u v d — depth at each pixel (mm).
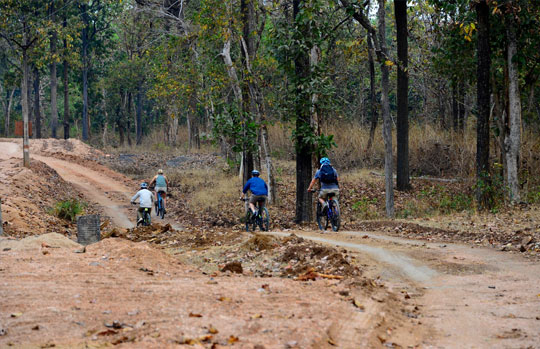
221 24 24453
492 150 27859
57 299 6055
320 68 20297
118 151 51219
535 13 20266
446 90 33000
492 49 21719
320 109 20672
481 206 18422
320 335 4883
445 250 10906
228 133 23547
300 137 20438
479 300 6898
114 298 6168
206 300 6148
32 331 4891
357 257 9922
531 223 14156
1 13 36188
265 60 24172
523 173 22594
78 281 7098
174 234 14891
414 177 28484
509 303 6672
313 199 23031
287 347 4527
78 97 82375
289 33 20438
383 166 31312
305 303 6105
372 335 5109
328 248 9633
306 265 8734
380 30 20406
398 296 7129
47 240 10242
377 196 24984
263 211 15125
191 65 31500
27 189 22922
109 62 68875
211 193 27562
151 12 39250
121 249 9445
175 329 4949
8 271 7641
